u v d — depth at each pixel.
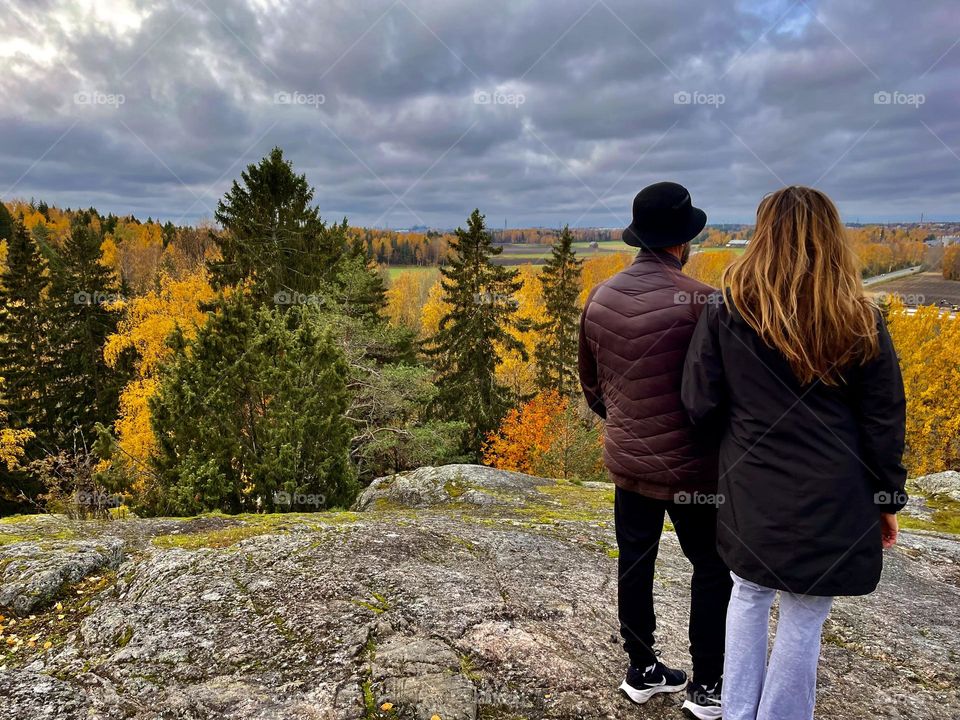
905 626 3.64
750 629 1.96
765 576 1.79
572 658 2.87
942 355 32.56
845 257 1.69
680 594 3.90
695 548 2.20
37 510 24.06
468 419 24.53
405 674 2.62
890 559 5.11
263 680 2.62
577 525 5.39
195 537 4.27
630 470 2.16
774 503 1.76
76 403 31.64
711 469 2.09
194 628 3.02
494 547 4.39
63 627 3.18
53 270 35.69
